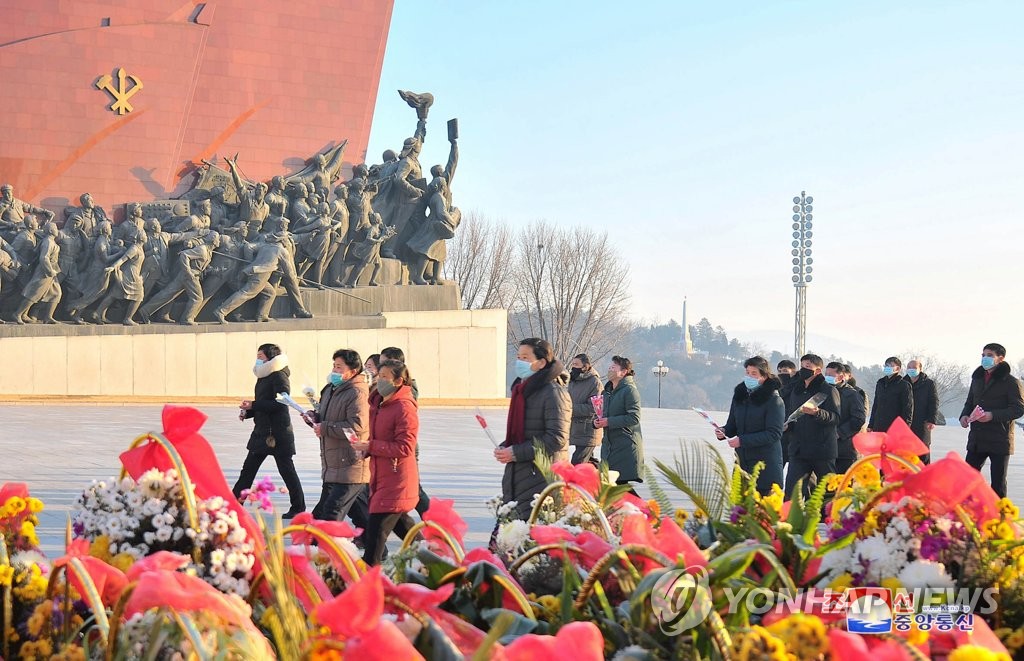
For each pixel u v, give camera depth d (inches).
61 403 1315.2
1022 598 161.3
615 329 2989.7
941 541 162.1
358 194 1525.6
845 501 203.0
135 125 1482.5
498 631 116.9
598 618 151.9
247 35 1557.6
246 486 465.1
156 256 1403.8
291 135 1589.6
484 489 589.0
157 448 177.2
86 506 175.2
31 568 157.2
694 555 154.4
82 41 1459.2
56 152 1440.7
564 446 313.6
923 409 593.9
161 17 1504.7
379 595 107.6
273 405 457.7
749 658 129.8
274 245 1443.2
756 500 179.9
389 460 313.3
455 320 1581.0
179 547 168.7
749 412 418.6
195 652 119.6
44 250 1338.6
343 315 1504.7
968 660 127.8
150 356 1390.3
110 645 130.2
